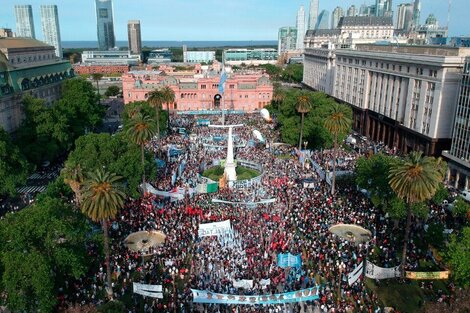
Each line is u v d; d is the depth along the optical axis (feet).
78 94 432.25
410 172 177.47
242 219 232.12
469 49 344.90
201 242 208.74
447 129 345.51
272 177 308.60
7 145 260.62
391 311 160.86
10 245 150.10
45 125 332.19
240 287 170.09
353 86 511.81
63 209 170.09
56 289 157.48
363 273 184.24
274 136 454.81
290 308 164.76
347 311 162.40
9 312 162.20
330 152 383.24
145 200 257.14
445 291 177.47
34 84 417.69
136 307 165.58
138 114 278.87
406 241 180.34
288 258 184.85
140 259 196.75
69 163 232.53
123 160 248.93
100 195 162.30
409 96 383.04
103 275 182.91
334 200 262.88
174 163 344.90
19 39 478.59
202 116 613.11
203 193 273.33
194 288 171.94
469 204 252.83
